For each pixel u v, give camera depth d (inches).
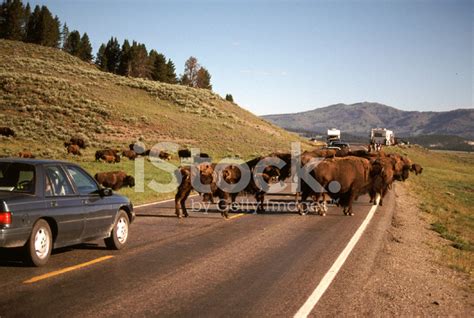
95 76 3614.7
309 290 295.9
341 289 302.0
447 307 290.4
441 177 2807.6
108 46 6309.1
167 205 708.0
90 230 361.1
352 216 645.9
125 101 3002.0
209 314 245.1
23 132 1872.5
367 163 653.9
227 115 3499.0
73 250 387.9
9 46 4638.3
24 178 329.4
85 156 1520.7
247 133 3038.9
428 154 4889.3
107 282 296.4
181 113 3186.5
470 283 370.6
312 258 385.1
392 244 484.4
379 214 684.1
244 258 378.3
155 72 6063.0
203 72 5787.4
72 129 2124.8
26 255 315.9
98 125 2255.2
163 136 2375.7
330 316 251.0
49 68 3543.3
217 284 302.2
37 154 1445.6
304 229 526.9
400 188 1299.2
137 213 618.8
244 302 267.1
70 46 6510.8
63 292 271.6
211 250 403.9
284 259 378.6
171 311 247.4
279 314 249.1
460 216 1043.3
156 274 320.5
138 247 408.5
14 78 2667.3
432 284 345.4
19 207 301.3
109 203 382.6
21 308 240.8
